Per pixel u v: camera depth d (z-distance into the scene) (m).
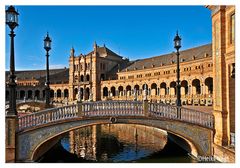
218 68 15.64
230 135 14.55
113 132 31.62
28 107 44.03
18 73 121.62
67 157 18.25
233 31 14.45
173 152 19.08
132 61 108.81
